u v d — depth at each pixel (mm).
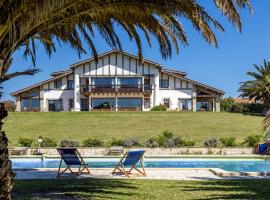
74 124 40812
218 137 34406
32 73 7980
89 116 45500
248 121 42969
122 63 56906
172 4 8039
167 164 23406
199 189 11852
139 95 56531
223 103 66812
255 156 25234
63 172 16453
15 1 6910
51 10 7180
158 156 26031
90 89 56594
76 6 7996
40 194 10766
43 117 44938
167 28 9703
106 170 18031
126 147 28469
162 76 57594
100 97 56719
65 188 11867
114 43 10898
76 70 56906
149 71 56938
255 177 15430
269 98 15344
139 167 20609
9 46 7289
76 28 10664
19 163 24109
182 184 13016
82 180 14086
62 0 6973
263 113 47312
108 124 40750
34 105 57938
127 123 41281
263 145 27391
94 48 11641
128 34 10602
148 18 8922
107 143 30453
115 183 13180
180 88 57500
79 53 11609
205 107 59562
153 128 38688
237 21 7414
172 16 8945
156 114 47156
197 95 58688
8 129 38250
